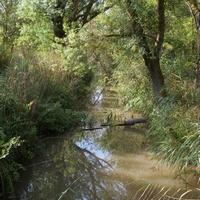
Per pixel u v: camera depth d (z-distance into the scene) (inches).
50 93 383.2
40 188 227.0
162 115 281.3
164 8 335.9
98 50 394.9
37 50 513.0
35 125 310.7
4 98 260.8
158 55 331.0
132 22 323.0
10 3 655.8
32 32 499.8
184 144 212.5
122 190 222.8
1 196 202.1
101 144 339.9
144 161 275.4
